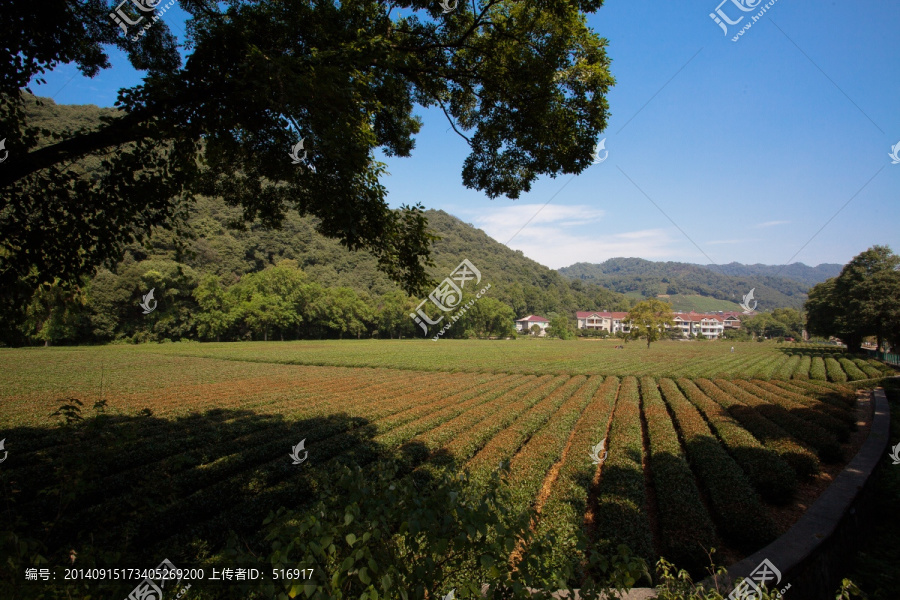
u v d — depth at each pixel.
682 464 10.72
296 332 82.44
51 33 5.92
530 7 6.98
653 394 23.11
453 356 50.97
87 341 55.66
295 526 2.79
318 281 94.94
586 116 7.74
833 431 13.92
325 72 5.45
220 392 24.77
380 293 101.19
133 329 58.97
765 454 10.90
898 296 41.22
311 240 108.31
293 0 5.98
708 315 128.50
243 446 12.99
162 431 14.76
